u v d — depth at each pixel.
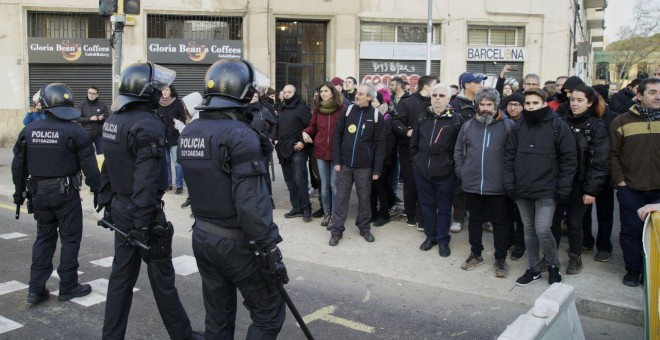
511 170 5.19
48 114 4.66
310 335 3.36
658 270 3.19
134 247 3.71
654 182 4.92
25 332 4.28
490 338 4.27
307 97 18.84
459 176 5.66
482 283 5.39
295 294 5.19
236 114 3.23
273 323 3.23
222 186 3.06
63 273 4.87
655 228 3.23
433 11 18.94
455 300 5.04
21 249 6.52
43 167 4.62
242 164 2.97
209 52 17.48
